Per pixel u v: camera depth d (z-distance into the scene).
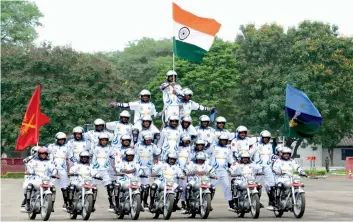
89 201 24.55
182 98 28.86
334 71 66.44
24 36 88.38
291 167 25.94
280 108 64.75
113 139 27.84
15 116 61.41
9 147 63.25
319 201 33.09
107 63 64.69
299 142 67.25
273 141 28.31
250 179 25.44
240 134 27.17
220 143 26.98
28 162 25.80
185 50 30.25
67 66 63.09
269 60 68.56
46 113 61.03
